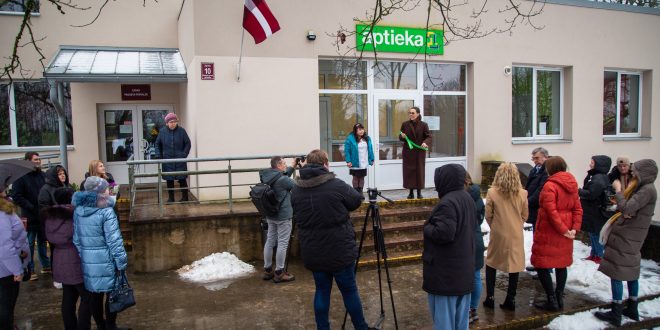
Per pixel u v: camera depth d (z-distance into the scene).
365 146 8.40
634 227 5.03
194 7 8.14
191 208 7.61
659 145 12.57
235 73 8.38
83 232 4.28
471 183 4.86
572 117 11.29
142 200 8.84
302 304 5.46
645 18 12.02
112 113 11.11
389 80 9.85
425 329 4.79
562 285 5.28
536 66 11.13
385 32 9.34
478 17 10.11
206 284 6.20
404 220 7.89
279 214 6.12
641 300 5.68
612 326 5.03
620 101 12.27
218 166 8.38
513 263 5.05
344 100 9.52
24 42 10.23
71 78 8.61
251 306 5.42
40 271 6.97
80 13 10.62
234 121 8.41
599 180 6.45
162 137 8.17
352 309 4.41
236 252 7.06
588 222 6.72
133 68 9.37
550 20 10.86
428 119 10.19
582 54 11.27
